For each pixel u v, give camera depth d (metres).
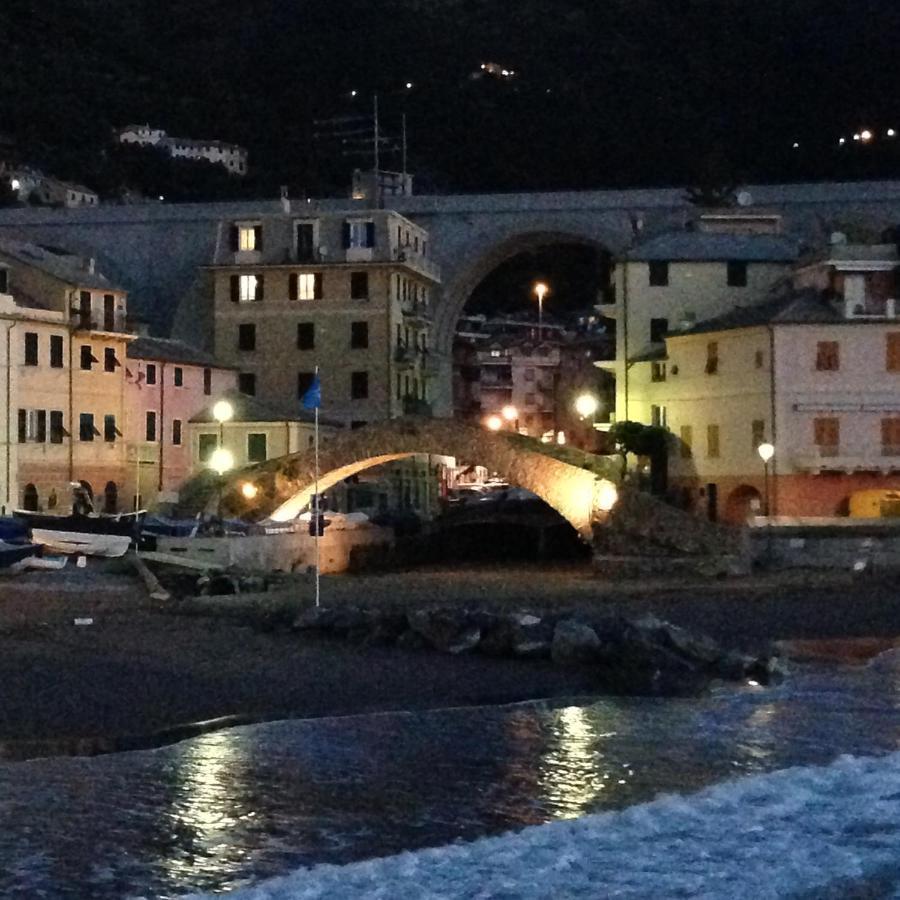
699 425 81.75
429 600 55.47
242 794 24.08
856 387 75.81
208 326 103.38
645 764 27.44
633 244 95.94
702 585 62.56
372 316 99.25
